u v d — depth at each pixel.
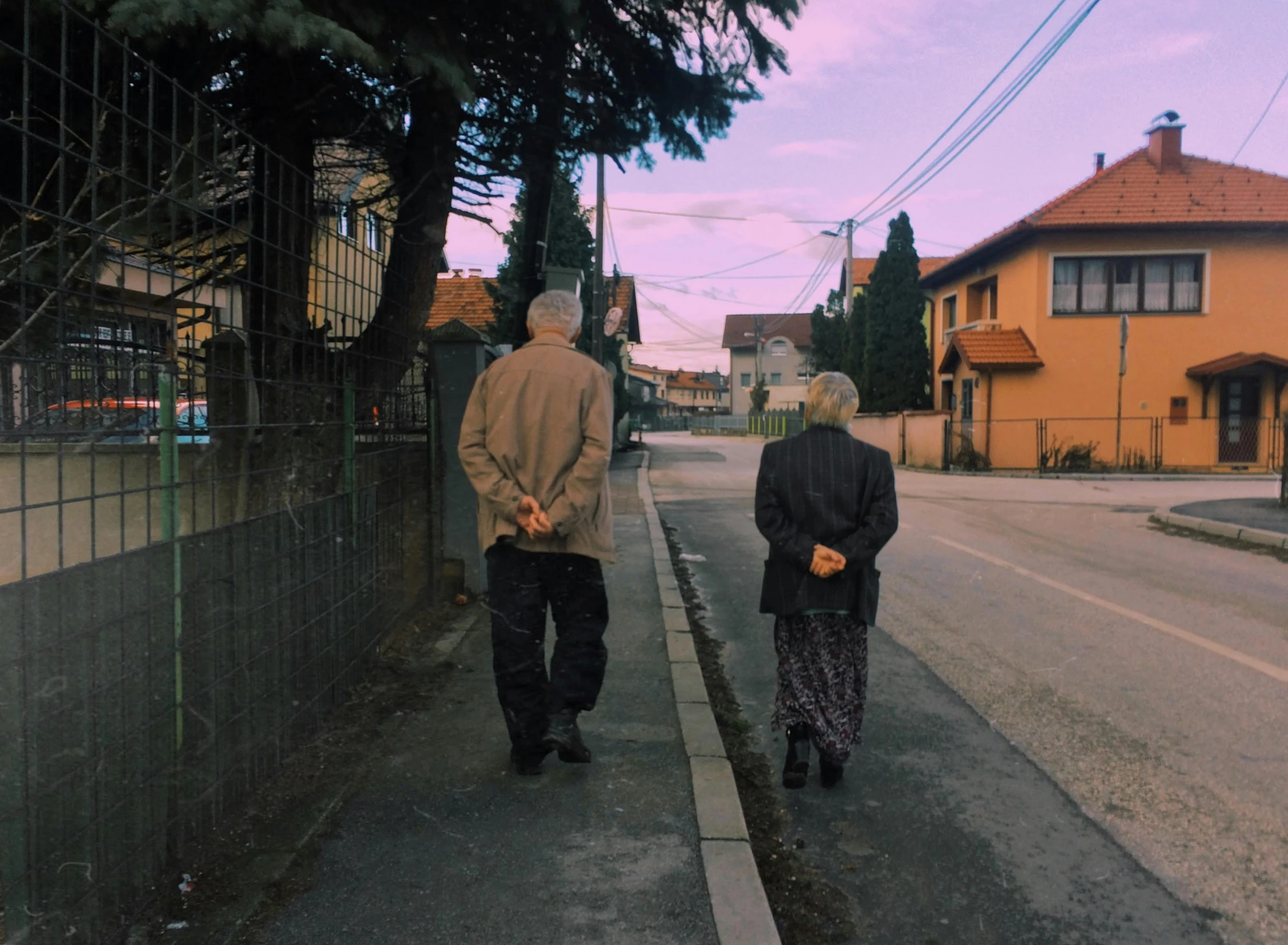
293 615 3.60
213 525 3.02
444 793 3.51
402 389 5.54
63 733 2.16
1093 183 23.88
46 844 2.11
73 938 2.23
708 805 3.45
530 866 2.98
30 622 2.04
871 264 46.75
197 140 2.92
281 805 3.35
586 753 3.67
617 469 22.02
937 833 3.48
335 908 2.71
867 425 30.69
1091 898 3.03
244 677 3.16
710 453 33.47
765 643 6.29
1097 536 11.34
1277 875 3.17
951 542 10.82
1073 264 23.11
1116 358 23.06
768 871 3.20
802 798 3.79
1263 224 21.89
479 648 5.41
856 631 3.72
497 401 3.52
